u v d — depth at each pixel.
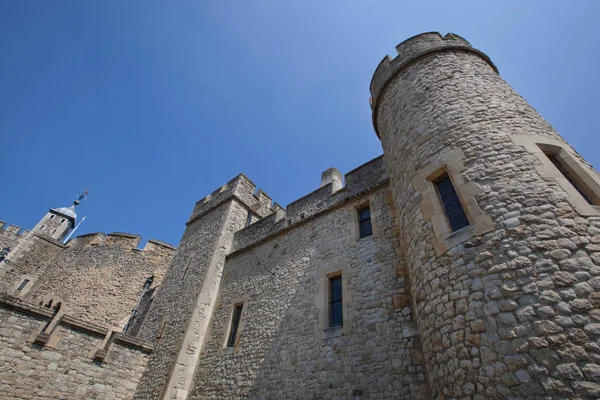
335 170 10.51
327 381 5.85
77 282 16.42
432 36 7.61
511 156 4.36
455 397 3.34
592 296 2.91
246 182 14.55
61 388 7.88
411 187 5.43
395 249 6.58
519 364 2.93
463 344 3.46
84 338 8.77
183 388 8.38
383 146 7.50
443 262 4.18
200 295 10.19
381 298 6.12
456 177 4.64
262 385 6.89
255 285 9.45
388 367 5.21
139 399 8.73
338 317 6.77
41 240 18.59
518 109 5.27
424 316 4.28
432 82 6.45
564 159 4.35
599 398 2.45
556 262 3.24
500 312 3.29
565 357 2.74
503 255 3.58
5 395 7.04
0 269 16.52
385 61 8.19
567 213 3.54
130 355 9.46
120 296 16.16
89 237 18.91
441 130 5.43
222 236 12.07
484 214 4.02
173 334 9.84
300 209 10.16
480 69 6.43
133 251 17.86
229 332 9.03
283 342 7.24
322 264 7.89
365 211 8.10
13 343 7.54
